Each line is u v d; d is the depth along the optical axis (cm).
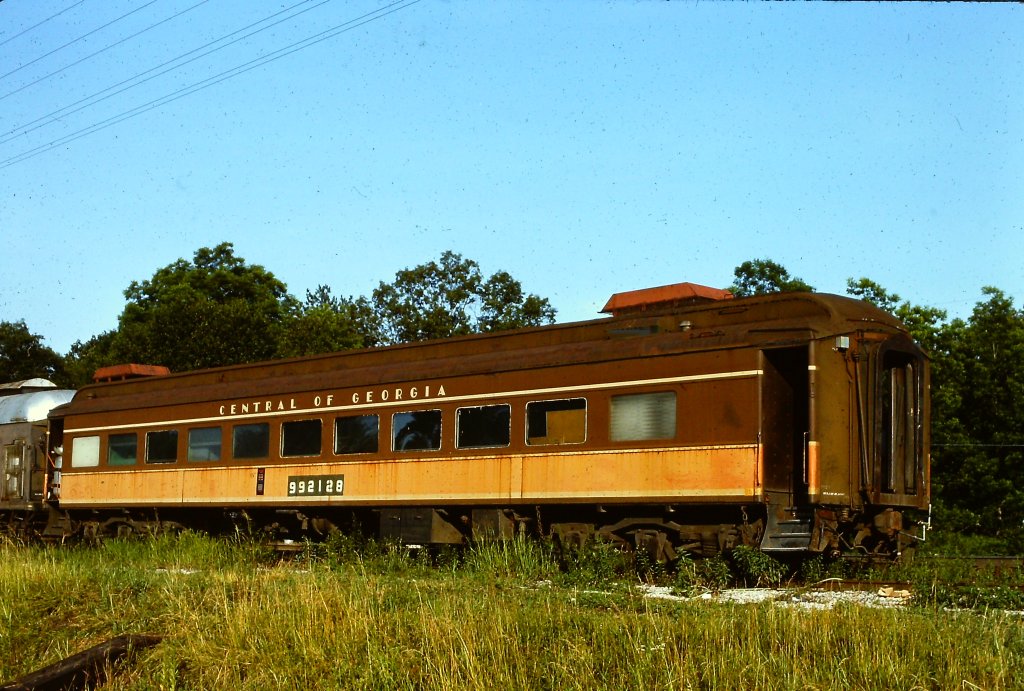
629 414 1712
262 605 1260
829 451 1576
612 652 1030
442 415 1948
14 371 6212
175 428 2439
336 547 1983
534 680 985
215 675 1098
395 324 4366
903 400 1695
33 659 1240
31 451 2912
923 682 917
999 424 3019
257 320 4597
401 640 1111
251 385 2309
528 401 1834
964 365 3092
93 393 2781
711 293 1850
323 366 2258
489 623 1101
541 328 1908
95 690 1102
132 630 1281
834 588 1466
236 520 2339
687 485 1633
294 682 1046
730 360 1617
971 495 2945
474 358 1945
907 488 1680
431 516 1945
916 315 3288
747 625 1055
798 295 1648
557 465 1783
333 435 2119
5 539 2253
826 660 971
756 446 1573
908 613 1114
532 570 1571
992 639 1006
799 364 1650
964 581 1391
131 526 2552
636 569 1686
